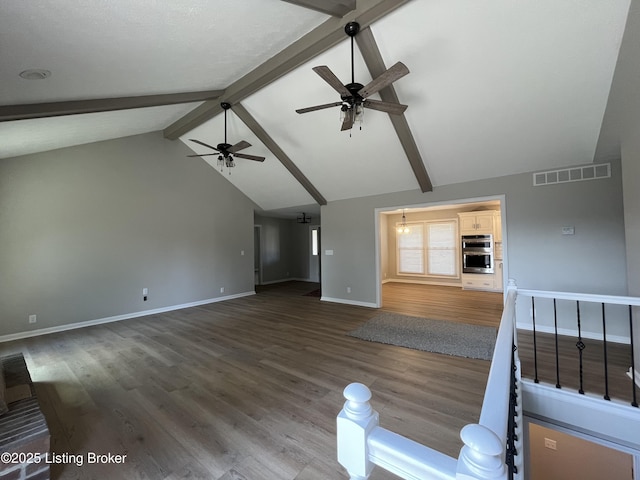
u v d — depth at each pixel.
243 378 2.79
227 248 6.81
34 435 1.54
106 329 4.46
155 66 2.78
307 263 10.08
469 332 4.07
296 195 6.66
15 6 1.57
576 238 3.87
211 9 2.15
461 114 3.59
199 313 5.44
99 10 1.79
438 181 4.93
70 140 4.26
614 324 3.66
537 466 3.67
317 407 2.28
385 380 2.71
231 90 3.95
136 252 5.26
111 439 1.92
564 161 3.87
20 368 2.39
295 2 2.29
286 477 1.59
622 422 2.21
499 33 2.66
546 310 4.06
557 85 2.97
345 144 4.68
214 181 6.57
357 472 0.70
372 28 2.81
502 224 4.40
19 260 4.10
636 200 2.51
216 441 1.89
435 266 8.73
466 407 2.25
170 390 2.56
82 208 4.65
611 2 2.25
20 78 2.32
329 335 4.07
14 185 4.07
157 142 5.56
